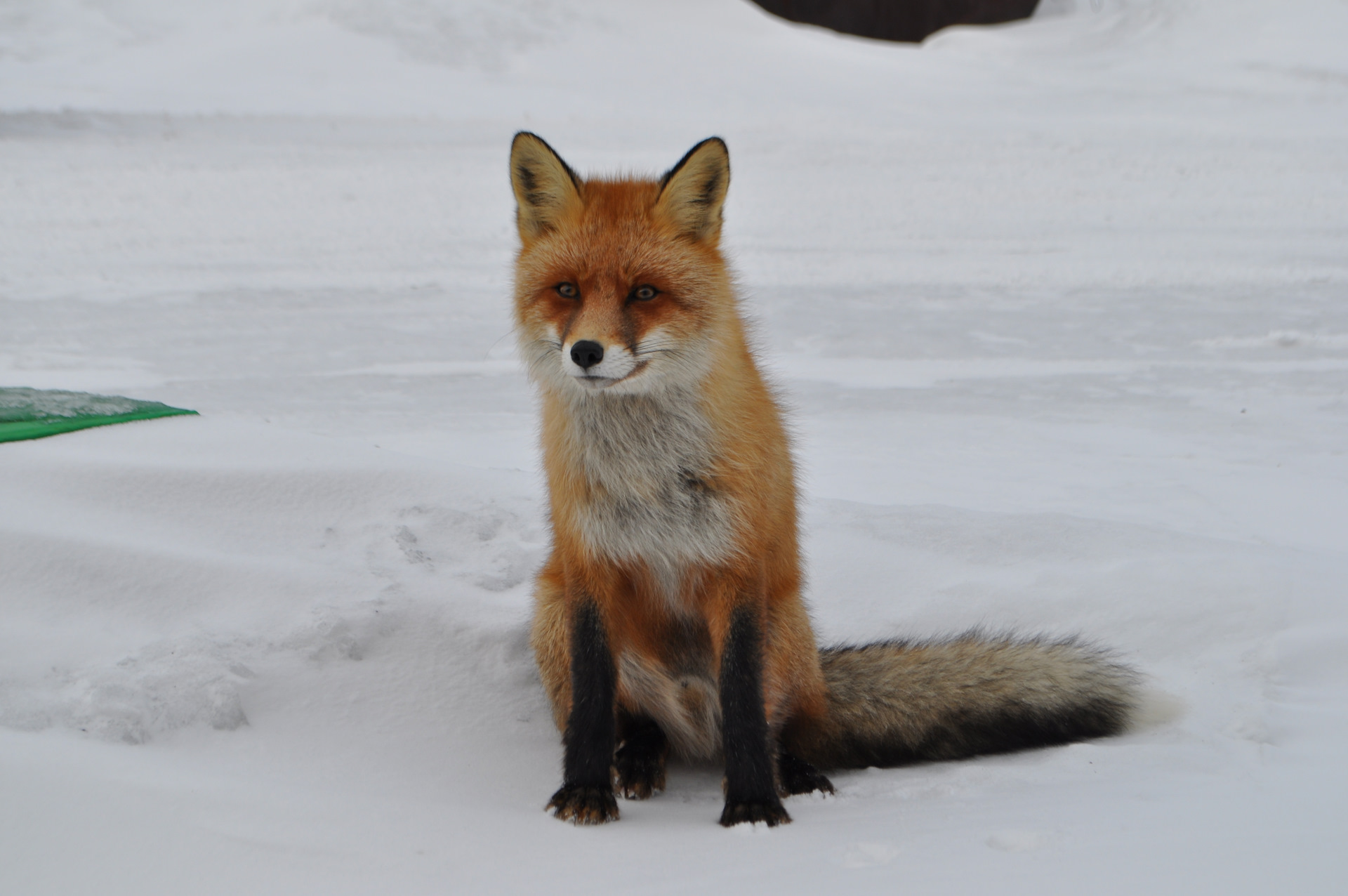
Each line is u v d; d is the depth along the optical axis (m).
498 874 5.14
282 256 29.56
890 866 4.98
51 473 8.82
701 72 74.69
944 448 15.04
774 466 6.84
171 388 17.59
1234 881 4.50
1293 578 9.09
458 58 74.00
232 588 7.93
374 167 42.81
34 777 5.38
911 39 109.69
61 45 75.00
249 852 5.19
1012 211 35.62
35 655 6.83
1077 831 5.25
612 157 42.72
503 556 9.16
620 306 6.36
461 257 29.88
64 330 21.75
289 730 6.88
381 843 5.43
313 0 80.94
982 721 7.55
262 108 57.97
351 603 7.99
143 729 6.38
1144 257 29.17
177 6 83.19
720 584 6.64
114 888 4.86
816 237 31.98
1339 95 60.72
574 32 81.00
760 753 6.30
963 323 23.17
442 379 18.81
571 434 6.65
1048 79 73.12
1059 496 12.59
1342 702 7.37
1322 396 17.77
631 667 7.23
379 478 9.88
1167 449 14.94
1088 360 20.48
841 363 20.44
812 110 60.72
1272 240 30.84
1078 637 8.38
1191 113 57.34
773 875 4.95
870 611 9.34
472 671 7.90
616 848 5.59
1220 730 7.12
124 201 35.78
